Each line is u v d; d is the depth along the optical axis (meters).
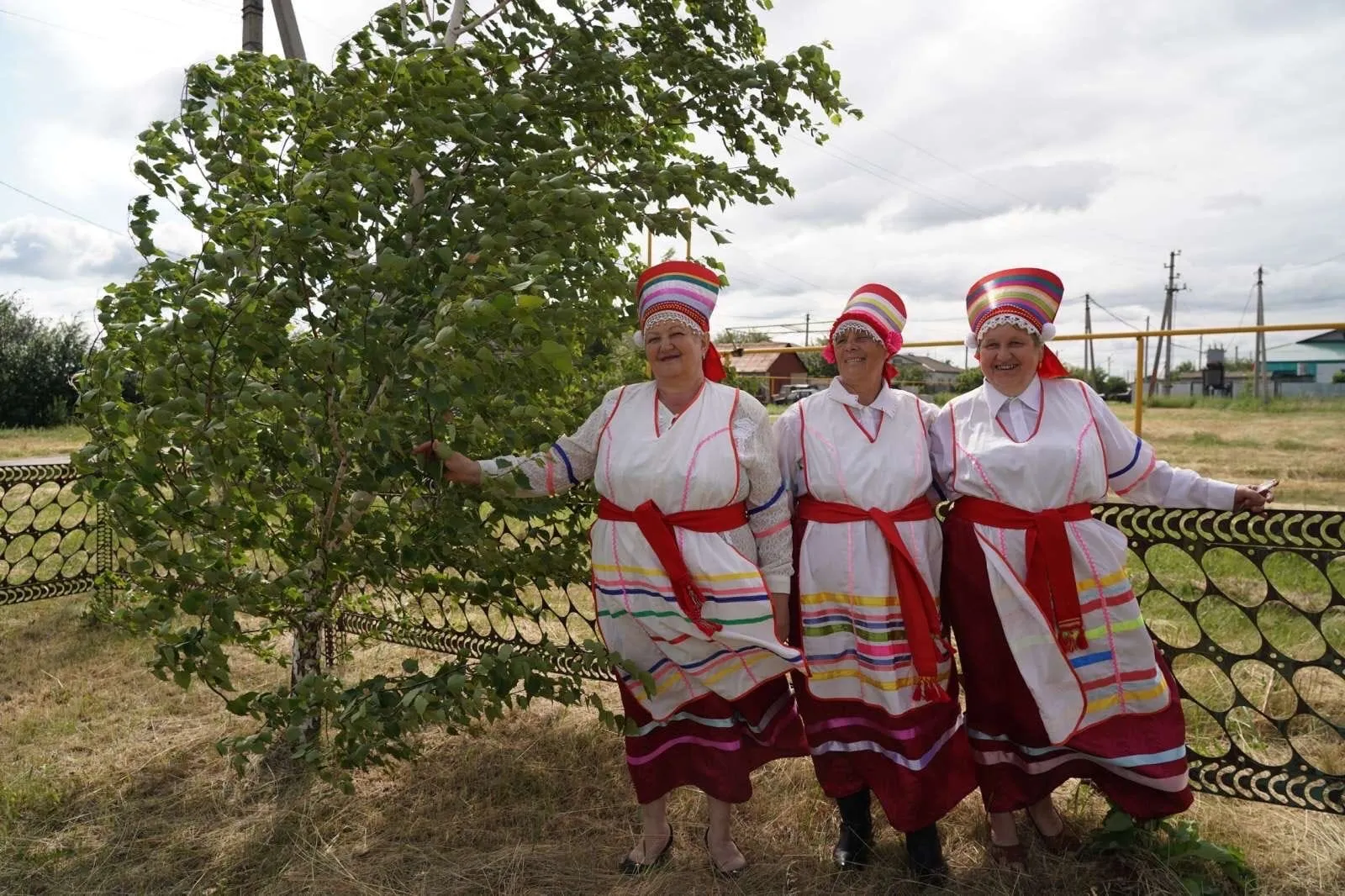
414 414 2.15
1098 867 2.41
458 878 2.44
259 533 2.41
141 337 2.34
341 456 2.29
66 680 3.87
